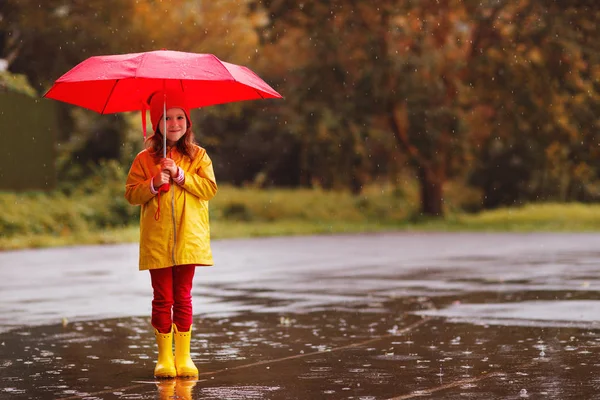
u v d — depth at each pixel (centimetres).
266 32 4169
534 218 4269
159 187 771
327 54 4119
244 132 6034
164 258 770
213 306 1276
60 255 2281
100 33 4031
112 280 1648
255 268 1892
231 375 775
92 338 1000
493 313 1171
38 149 3222
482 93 4184
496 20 4138
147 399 682
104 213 3209
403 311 1211
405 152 4278
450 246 2589
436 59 4034
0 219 2847
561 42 3975
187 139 805
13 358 873
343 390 707
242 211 4262
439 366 806
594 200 5825
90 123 3566
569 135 4159
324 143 4147
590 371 775
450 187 5950
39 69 4128
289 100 4241
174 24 4212
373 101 4088
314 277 1694
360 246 2609
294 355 877
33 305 1298
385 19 4072
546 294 1376
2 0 4041
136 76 726
